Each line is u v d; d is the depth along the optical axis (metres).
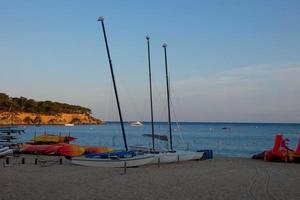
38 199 17.62
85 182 22.95
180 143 80.25
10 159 37.41
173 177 25.27
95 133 134.75
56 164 32.75
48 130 157.62
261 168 30.98
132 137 107.94
